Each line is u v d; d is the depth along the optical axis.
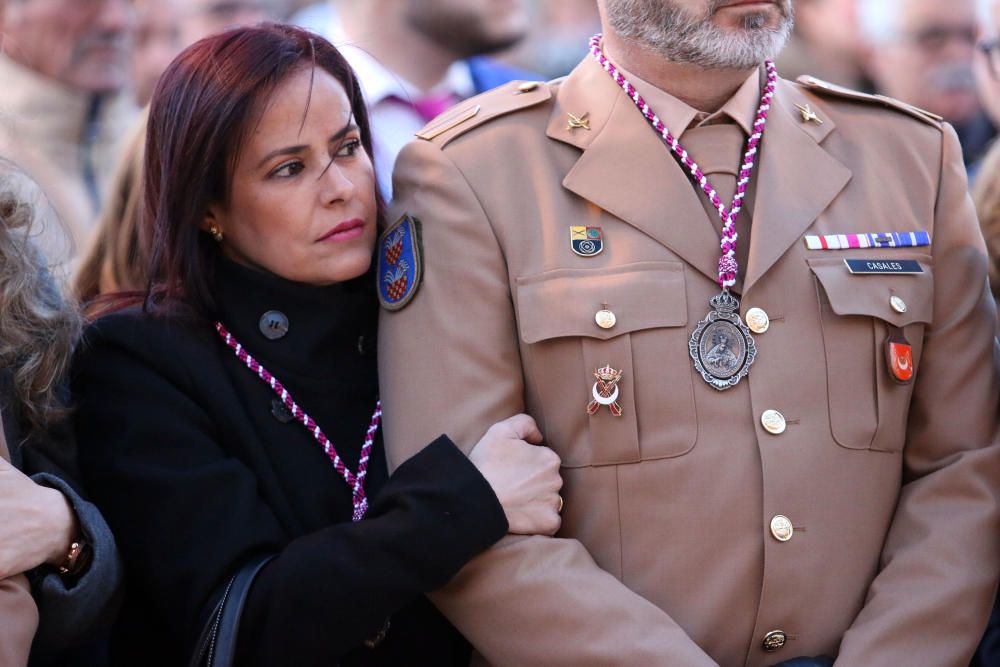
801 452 6.38
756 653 6.35
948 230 6.89
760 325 6.46
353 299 7.15
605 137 6.82
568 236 6.65
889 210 6.78
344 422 7.03
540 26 12.37
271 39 6.88
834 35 12.62
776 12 6.58
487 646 6.31
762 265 6.48
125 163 8.95
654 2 6.55
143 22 11.02
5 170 6.96
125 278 8.87
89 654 7.23
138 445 6.69
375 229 7.19
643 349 6.43
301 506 6.79
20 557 6.17
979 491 6.58
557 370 6.52
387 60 10.98
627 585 6.39
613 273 6.53
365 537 6.23
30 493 6.33
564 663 6.15
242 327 7.03
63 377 6.95
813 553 6.35
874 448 6.54
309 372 7.02
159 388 6.79
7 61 10.59
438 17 10.84
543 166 6.84
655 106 6.84
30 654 6.48
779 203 6.63
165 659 6.96
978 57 12.06
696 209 6.64
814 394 6.45
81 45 10.68
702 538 6.36
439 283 6.70
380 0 10.93
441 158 6.88
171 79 6.96
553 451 6.56
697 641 6.32
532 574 6.24
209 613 6.29
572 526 6.52
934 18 12.06
